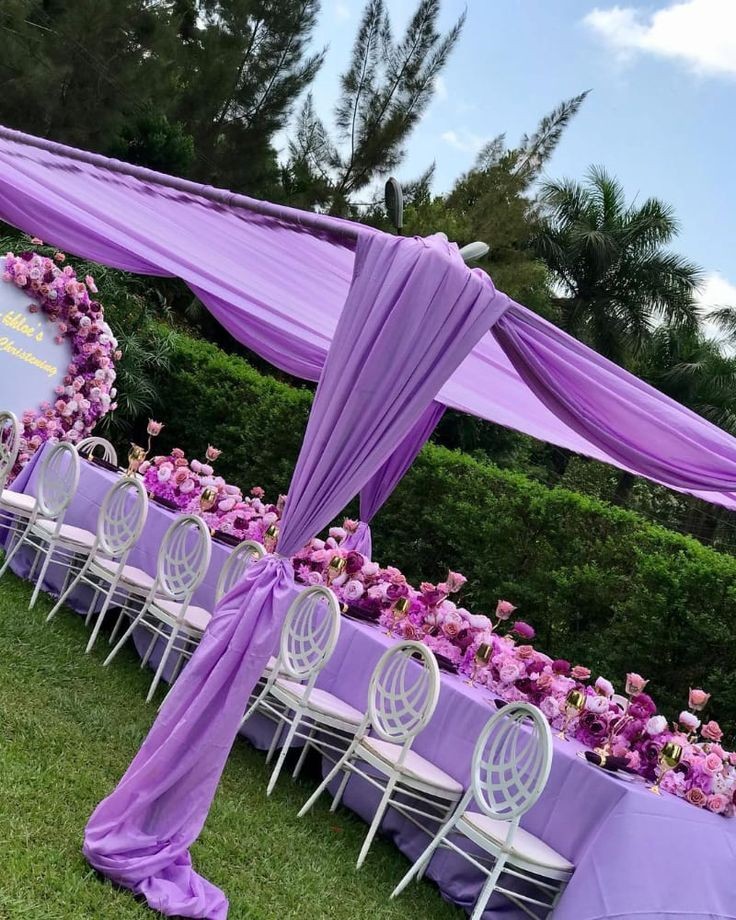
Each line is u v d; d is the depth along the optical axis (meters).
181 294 14.59
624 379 3.43
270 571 3.00
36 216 5.91
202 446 10.77
